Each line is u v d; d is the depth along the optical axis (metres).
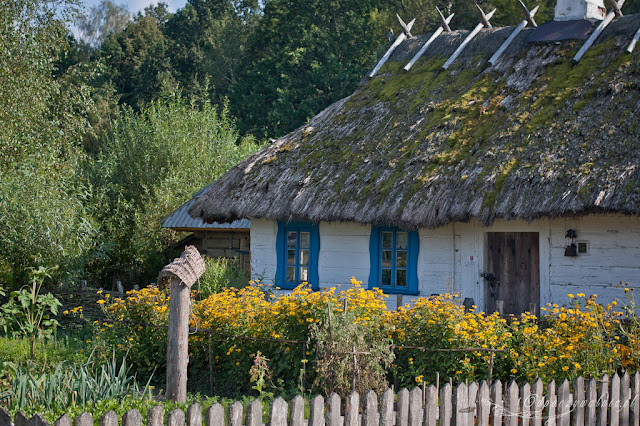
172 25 54.66
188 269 7.63
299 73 35.66
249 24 50.66
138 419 4.85
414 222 10.51
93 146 34.72
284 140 14.09
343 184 11.80
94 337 9.87
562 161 10.05
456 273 11.46
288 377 8.16
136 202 22.67
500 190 10.06
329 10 37.44
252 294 9.48
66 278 14.77
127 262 19.03
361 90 14.65
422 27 35.84
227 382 8.66
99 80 44.84
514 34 13.62
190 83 47.00
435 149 11.62
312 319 7.84
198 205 13.18
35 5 14.54
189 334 8.95
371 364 7.39
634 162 9.49
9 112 13.77
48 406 6.58
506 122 11.45
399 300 10.12
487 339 7.63
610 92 10.98
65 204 15.66
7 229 14.59
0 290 10.84
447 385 5.51
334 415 5.22
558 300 10.55
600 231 10.30
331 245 12.57
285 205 11.97
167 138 23.47
